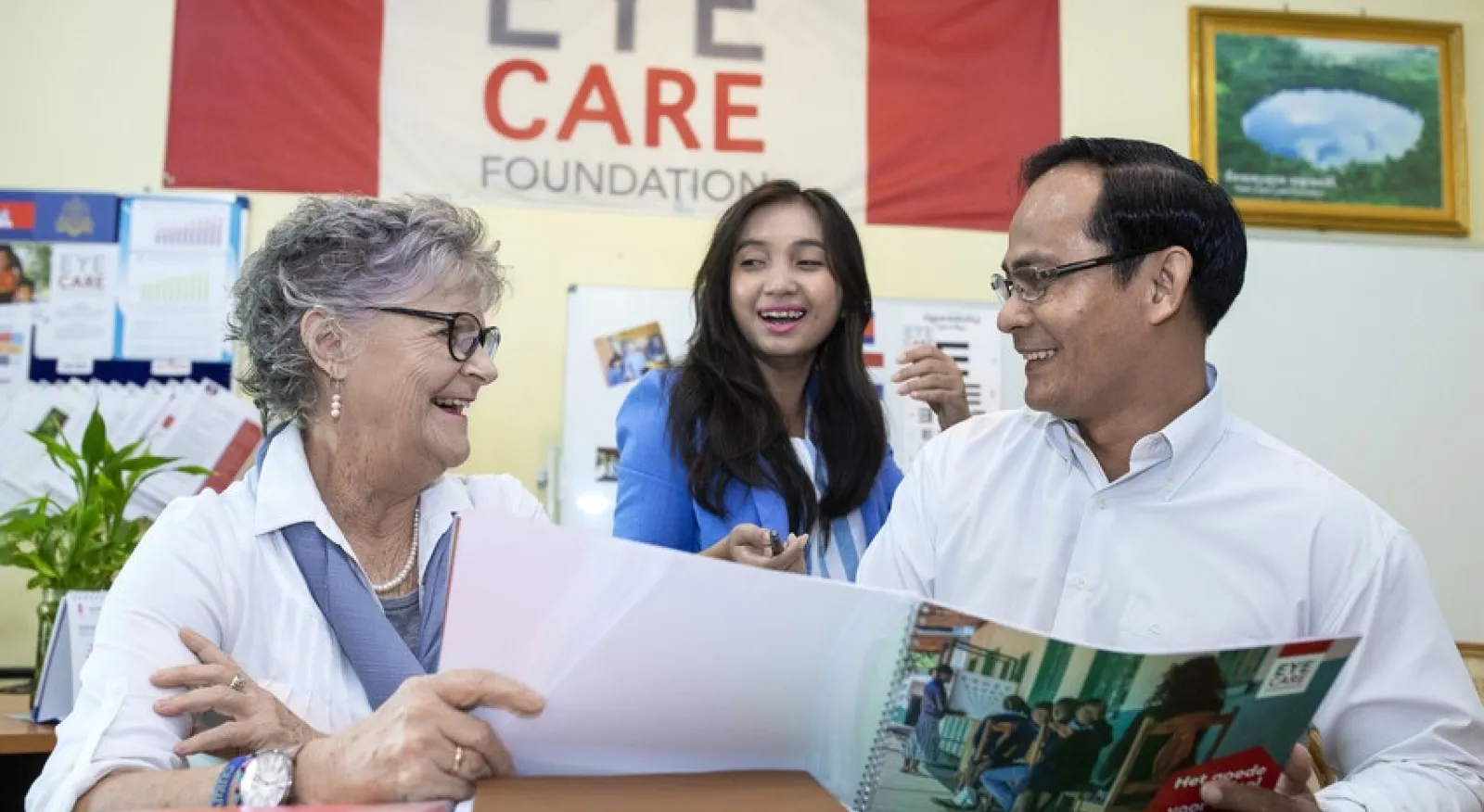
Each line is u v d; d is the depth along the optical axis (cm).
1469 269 322
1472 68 336
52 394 283
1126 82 327
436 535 123
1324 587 111
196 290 289
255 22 300
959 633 79
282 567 115
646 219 308
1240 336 313
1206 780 85
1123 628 115
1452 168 330
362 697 113
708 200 310
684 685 83
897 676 81
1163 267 111
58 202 288
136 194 291
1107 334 111
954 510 129
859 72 318
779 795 81
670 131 310
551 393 299
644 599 81
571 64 309
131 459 218
